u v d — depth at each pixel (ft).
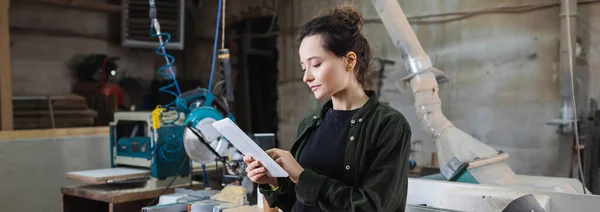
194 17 13.87
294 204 4.40
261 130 12.63
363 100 4.13
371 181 3.70
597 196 4.82
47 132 10.89
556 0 8.04
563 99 7.91
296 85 11.95
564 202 5.00
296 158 4.35
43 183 10.82
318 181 3.77
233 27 13.10
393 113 3.92
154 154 8.71
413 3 9.59
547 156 8.15
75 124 11.81
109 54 13.42
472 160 6.91
